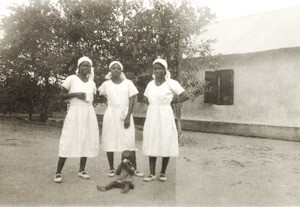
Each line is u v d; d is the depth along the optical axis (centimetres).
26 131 1168
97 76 1085
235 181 554
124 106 565
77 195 454
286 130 1165
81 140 530
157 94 541
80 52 1147
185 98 543
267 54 1233
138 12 1084
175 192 480
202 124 1424
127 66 1083
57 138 1018
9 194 448
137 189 491
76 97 532
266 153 858
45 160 678
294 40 1120
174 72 999
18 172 570
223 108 1361
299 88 1151
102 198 444
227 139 1149
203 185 524
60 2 1208
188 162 709
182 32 966
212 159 751
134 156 571
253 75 1273
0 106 1666
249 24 1405
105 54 1170
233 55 1329
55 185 499
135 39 1020
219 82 1366
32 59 1437
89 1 1144
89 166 637
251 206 430
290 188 516
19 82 1497
